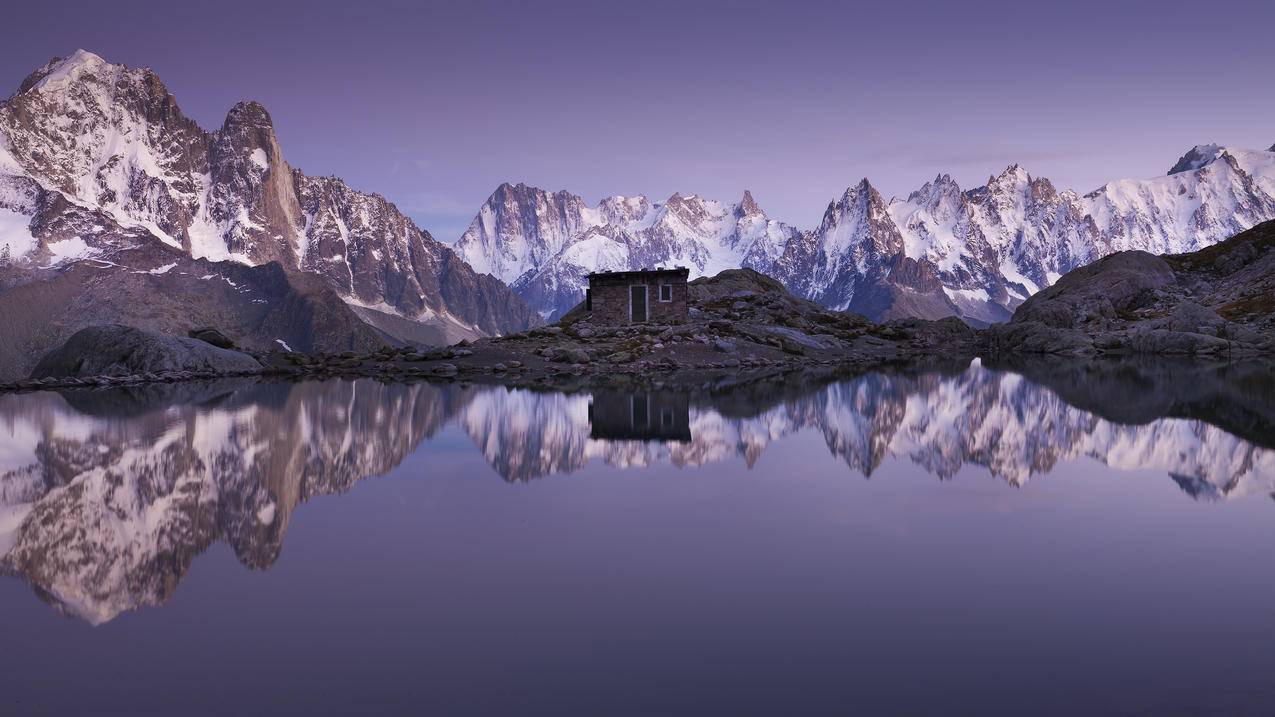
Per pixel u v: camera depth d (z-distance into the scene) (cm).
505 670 691
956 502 1367
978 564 991
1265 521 1213
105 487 1523
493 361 6159
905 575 947
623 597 873
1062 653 723
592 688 656
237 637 770
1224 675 677
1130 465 1742
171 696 650
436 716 612
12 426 2572
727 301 9350
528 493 1460
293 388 4409
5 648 747
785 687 657
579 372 5584
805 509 1314
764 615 816
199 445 2120
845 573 956
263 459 1888
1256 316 8675
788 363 6366
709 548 1073
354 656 722
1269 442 2073
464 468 1748
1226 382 4166
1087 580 927
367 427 2527
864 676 677
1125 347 8238
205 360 5875
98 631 786
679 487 1515
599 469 1723
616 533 1155
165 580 941
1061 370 5394
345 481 1589
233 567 995
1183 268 11606
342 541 1115
